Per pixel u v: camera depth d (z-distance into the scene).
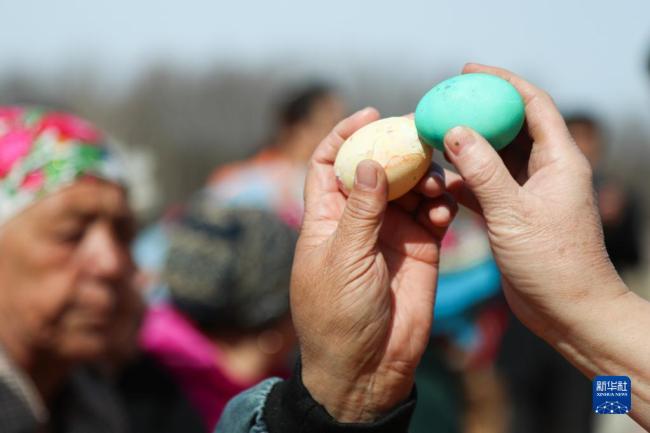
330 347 1.14
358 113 1.26
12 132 1.83
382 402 1.16
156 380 2.20
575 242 1.07
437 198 1.24
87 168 1.84
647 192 10.71
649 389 1.03
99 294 1.83
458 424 3.01
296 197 4.16
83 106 12.71
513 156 1.21
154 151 11.76
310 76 4.65
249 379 2.25
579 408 3.88
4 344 1.79
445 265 3.35
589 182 1.10
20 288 1.80
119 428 2.04
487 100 1.13
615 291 1.07
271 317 2.24
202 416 2.23
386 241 1.25
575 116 4.63
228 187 4.12
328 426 1.13
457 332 3.20
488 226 1.09
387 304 1.14
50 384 1.86
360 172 1.12
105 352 1.89
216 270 2.21
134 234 1.98
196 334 2.22
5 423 1.75
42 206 1.80
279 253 2.25
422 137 1.17
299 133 4.53
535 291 1.08
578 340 1.07
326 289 1.13
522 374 3.87
